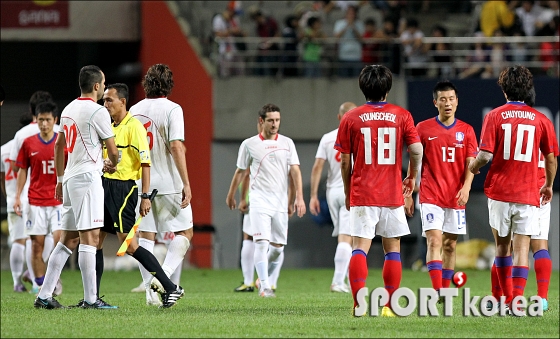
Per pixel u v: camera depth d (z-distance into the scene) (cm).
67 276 5038
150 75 2700
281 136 3441
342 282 3806
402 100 6084
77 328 2052
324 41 6375
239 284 4578
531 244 2723
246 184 3806
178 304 2836
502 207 2545
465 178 2864
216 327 2089
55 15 6328
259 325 2139
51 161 3622
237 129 6188
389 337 1917
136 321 2197
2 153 3878
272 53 6378
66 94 7000
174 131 2656
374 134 2342
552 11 6838
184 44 6247
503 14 6694
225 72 6350
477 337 1930
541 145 2573
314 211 3841
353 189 2369
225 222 6203
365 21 7019
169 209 2697
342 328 2075
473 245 5853
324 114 6184
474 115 5969
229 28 6550
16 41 6544
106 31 6400
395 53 6294
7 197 3906
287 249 6197
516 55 6494
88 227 2523
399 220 2352
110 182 2583
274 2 7269
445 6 7625
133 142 2589
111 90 2600
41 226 3638
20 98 6900
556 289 4222
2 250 6269
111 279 4909
